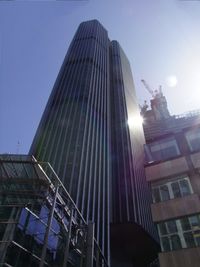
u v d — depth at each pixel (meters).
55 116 85.81
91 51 119.00
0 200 24.97
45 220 25.69
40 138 78.38
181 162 32.41
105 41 142.50
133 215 76.12
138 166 101.94
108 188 74.25
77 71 106.19
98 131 85.25
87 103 89.81
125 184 87.69
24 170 26.64
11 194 25.56
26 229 22.45
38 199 25.92
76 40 130.88
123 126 112.44
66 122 82.56
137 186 89.00
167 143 35.97
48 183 26.30
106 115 98.38
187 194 28.81
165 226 27.02
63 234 28.58
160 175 32.25
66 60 115.44
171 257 24.17
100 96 101.50
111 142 105.38
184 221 26.62
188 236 25.22
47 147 74.31
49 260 24.98
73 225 30.14
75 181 63.47
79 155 70.94
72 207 29.11
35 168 26.36
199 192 28.39
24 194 25.72
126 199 82.06
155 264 85.75
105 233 61.25
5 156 26.05
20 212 22.23
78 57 115.12
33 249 22.75
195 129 35.94
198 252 23.61
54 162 68.88
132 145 106.44
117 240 80.75
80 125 81.19
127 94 134.12
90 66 109.31
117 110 118.88
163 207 28.66
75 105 88.94
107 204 69.44
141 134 131.25
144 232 76.56
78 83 99.00
